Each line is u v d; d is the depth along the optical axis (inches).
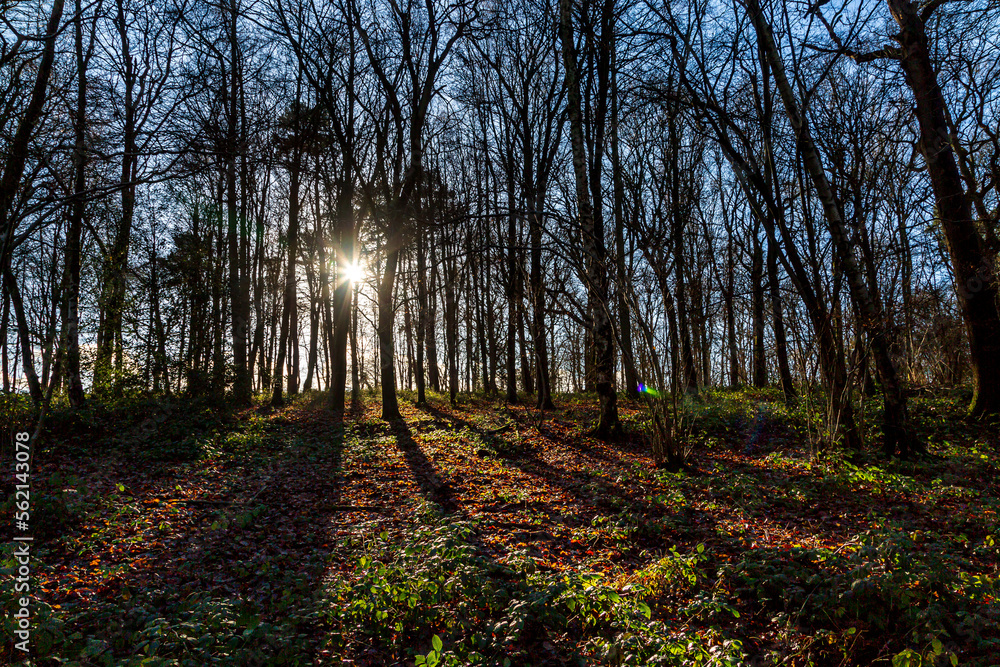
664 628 163.5
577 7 538.0
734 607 182.7
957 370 752.3
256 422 608.7
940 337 754.8
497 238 876.0
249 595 205.8
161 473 386.3
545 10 696.4
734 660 139.9
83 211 479.2
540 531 273.6
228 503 330.6
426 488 366.3
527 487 362.3
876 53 436.1
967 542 215.9
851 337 387.2
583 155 464.4
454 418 702.5
